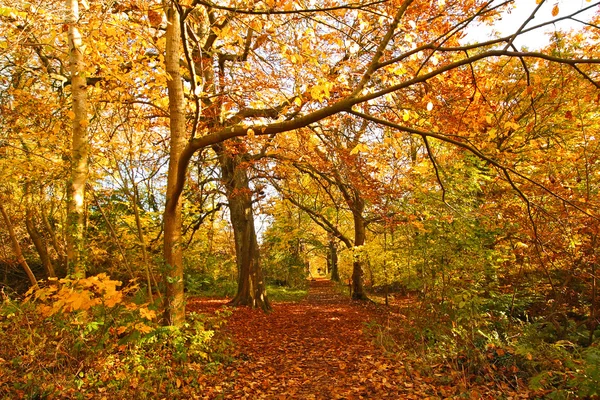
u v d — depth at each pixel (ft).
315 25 20.95
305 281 92.38
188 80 35.19
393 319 36.11
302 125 15.80
